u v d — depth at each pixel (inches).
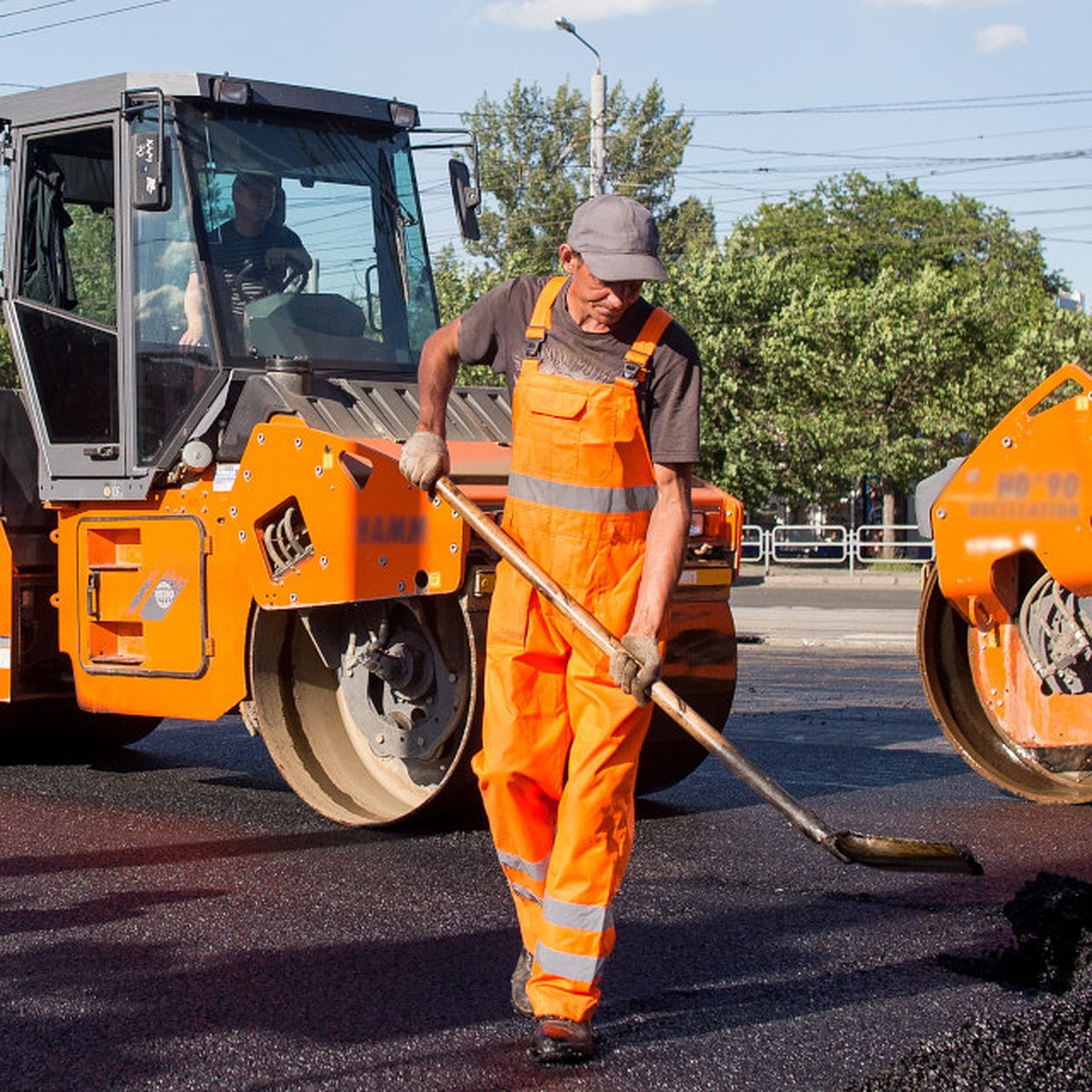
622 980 169.0
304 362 262.5
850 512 1750.7
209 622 264.8
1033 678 269.3
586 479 149.4
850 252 2252.7
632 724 149.0
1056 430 250.1
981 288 1496.1
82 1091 138.6
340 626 260.7
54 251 291.1
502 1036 151.9
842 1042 148.9
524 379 151.8
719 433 1289.4
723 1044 148.9
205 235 271.0
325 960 177.2
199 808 269.1
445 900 204.2
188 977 170.7
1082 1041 148.1
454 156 303.6
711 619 268.4
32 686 295.7
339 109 290.8
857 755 323.6
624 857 149.2
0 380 309.9
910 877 216.1
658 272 145.2
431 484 158.7
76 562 286.4
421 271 299.6
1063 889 178.2
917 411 1317.7
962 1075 139.9
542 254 2098.9
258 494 255.6
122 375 276.4
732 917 195.0
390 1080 140.6
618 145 2583.7
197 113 276.7
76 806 271.0
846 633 669.3
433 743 248.8
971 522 261.6
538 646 152.3
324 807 255.1
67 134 289.4
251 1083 140.3
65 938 186.2
